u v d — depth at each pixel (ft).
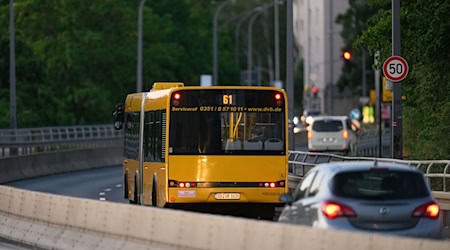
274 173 182.91
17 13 651.25
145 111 202.69
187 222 112.68
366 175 111.04
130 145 220.23
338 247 92.68
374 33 280.31
